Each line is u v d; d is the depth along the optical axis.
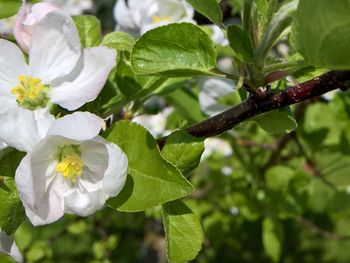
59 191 0.18
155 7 0.31
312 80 0.19
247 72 0.18
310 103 0.43
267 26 0.18
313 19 0.15
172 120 0.37
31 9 0.21
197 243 0.19
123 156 0.17
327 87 0.19
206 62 0.18
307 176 0.43
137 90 0.23
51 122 0.18
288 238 0.88
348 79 0.18
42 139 0.17
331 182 0.51
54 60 0.20
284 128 0.20
